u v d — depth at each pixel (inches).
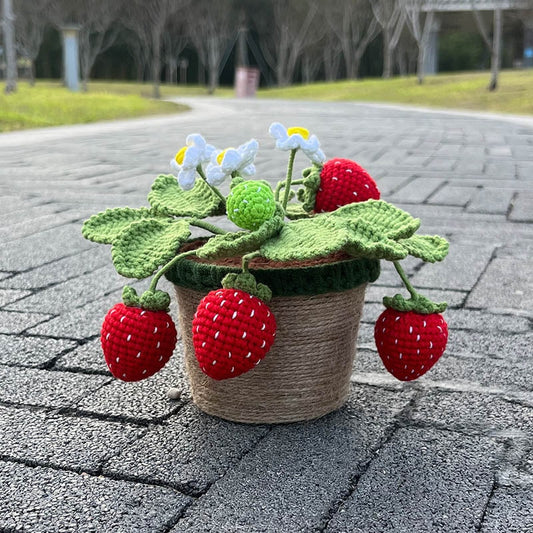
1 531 14.4
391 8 300.4
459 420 18.9
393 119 127.1
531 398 20.2
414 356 17.4
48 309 27.7
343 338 18.3
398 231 17.1
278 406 18.3
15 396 20.4
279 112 151.3
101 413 19.3
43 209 47.1
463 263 34.1
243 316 15.5
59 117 125.4
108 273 32.6
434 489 15.8
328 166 19.3
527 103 154.8
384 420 18.9
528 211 45.8
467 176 60.0
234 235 16.9
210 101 217.0
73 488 15.8
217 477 16.2
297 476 16.2
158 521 14.6
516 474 16.4
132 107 153.3
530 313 27.2
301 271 16.6
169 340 17.4
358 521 14.6
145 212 19.8
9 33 173.0
